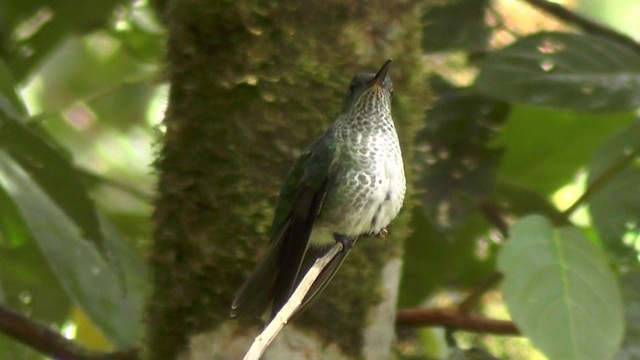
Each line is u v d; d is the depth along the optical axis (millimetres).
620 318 3125
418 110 3154
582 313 3121
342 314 3109
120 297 3197
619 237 3287
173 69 3127
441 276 3307
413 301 3309
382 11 3133
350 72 3119
